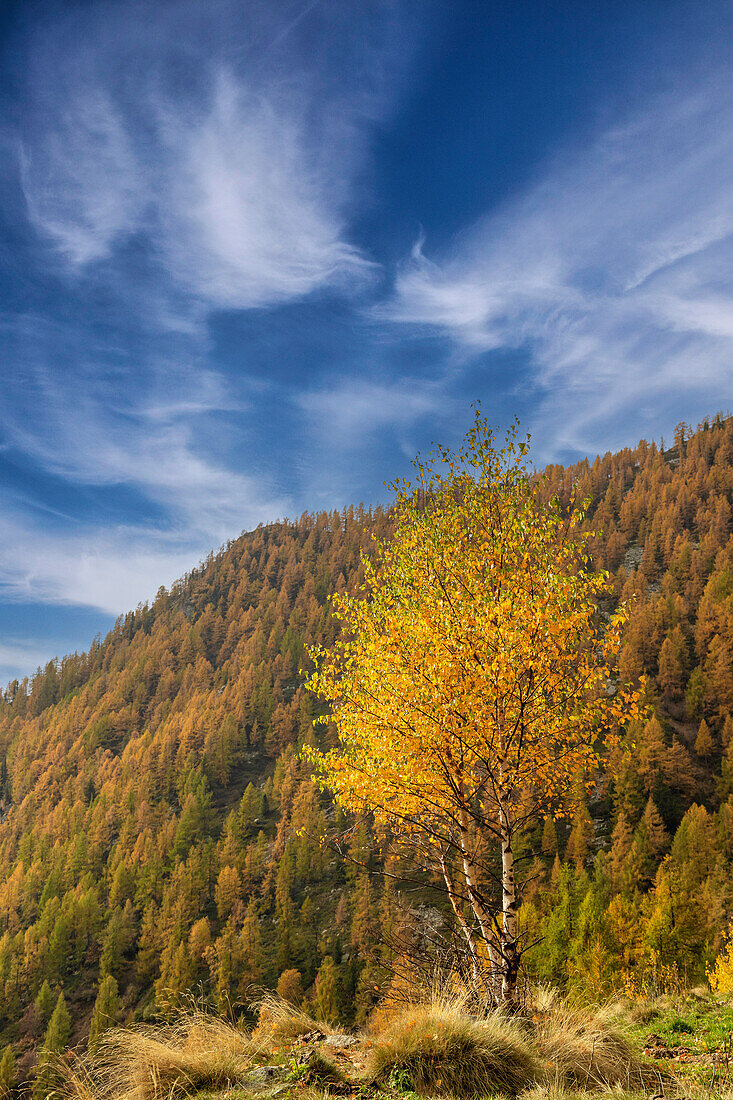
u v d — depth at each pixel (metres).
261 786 130.25
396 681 8.55
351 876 86.25
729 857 60.69
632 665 102.12
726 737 84.75
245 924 76.88
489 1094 4.95
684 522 169.12
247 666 184.38
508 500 9.29
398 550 9.64
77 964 85.69
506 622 7.88
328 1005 54.78
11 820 155.62
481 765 8.27
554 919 44.28
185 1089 5.09
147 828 112.06
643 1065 5.92
